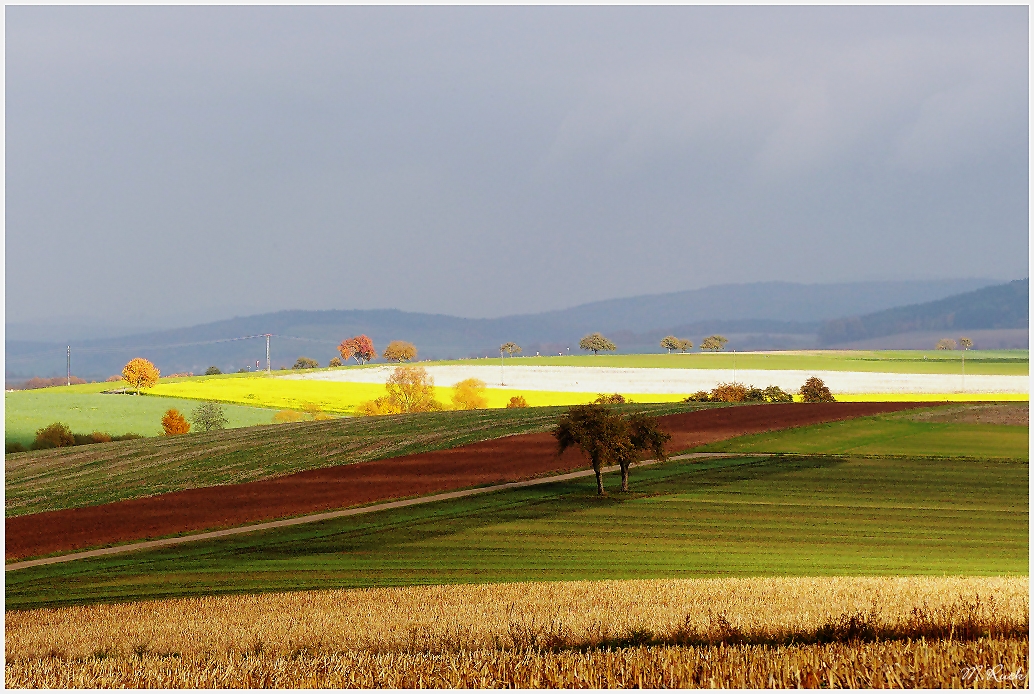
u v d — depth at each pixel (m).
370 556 54.56
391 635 30.34
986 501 67.88
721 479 75.88
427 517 65.25
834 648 25.77
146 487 80.19
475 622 31.81
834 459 82.31
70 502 75.19
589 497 70.62
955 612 28.84
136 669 27.31
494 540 58.38
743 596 35.16
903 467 78.75
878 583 37.56
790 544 56.41
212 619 35.38
